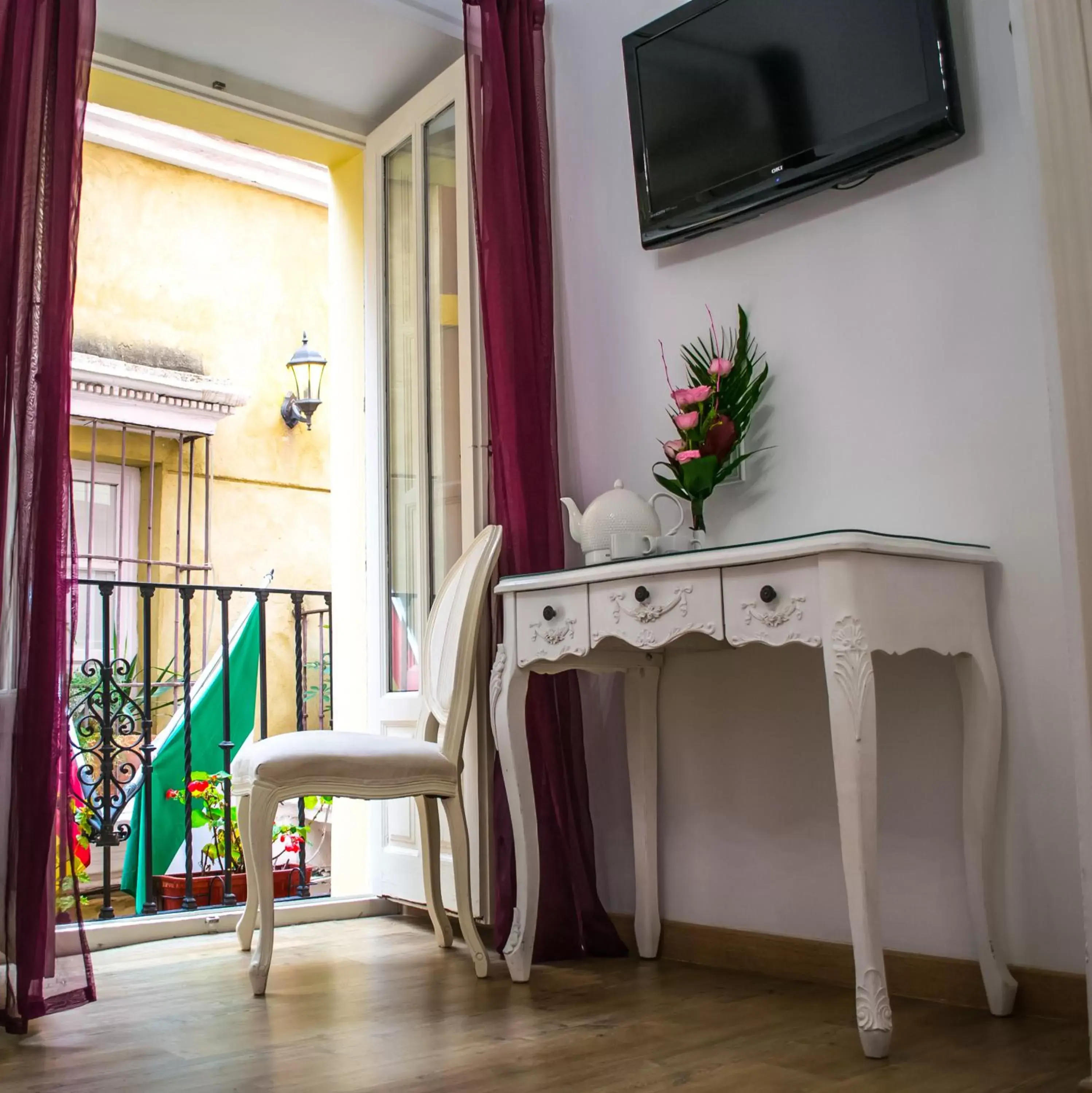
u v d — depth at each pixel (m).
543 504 2.80
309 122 3.59
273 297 6.02
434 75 3.41
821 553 1.80
